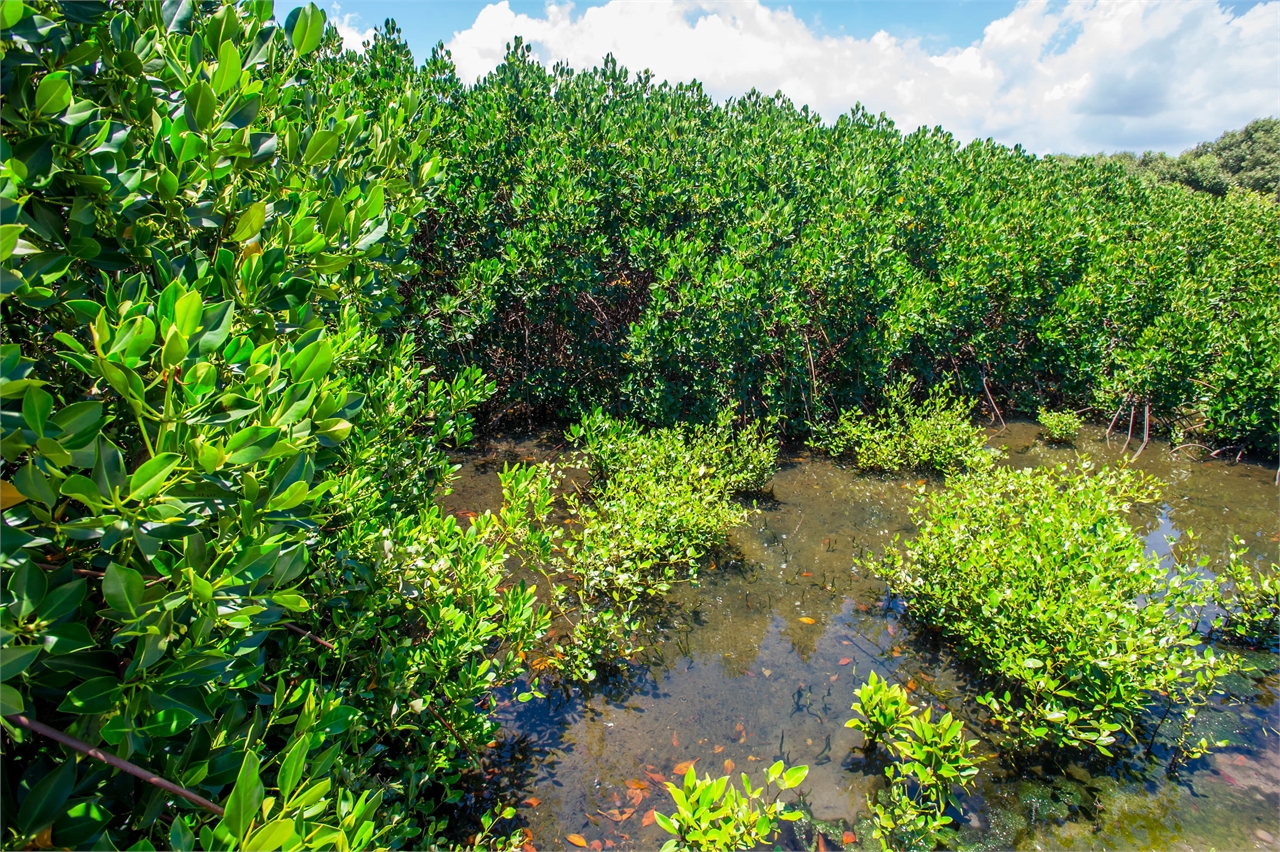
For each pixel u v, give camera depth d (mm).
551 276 6766
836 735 3604
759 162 8344
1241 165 33688
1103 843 3029
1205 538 6016
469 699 2844
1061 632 3592
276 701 1834
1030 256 9039
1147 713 3779
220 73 1838
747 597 4781
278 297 1977
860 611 4664
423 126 5719
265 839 1251
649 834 2988
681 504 4980
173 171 1772
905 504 6277
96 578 1517
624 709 3703
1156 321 8852
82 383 1663
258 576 1473
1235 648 4410
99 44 1713
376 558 2852
